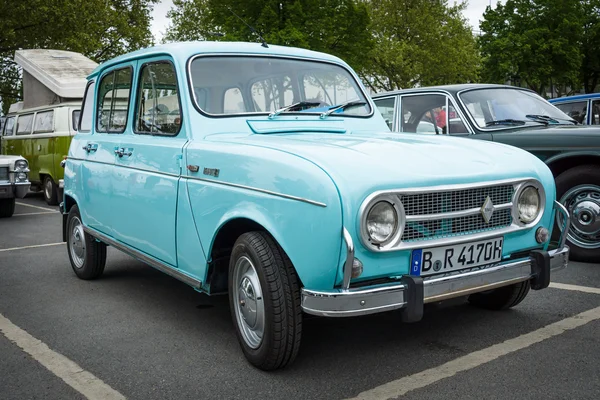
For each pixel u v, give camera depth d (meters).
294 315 3.21
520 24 34.31
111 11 29.09
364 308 2.93
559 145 5.93
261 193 3.22
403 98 7.38
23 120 15.29
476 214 3.31
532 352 3.61
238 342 3.94
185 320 4.50
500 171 3.43
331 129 4.23
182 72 4.09
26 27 25.09
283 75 4.45
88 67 14.58
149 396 3.19
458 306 4.61
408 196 3.06
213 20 24.48
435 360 3.54
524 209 3.53
